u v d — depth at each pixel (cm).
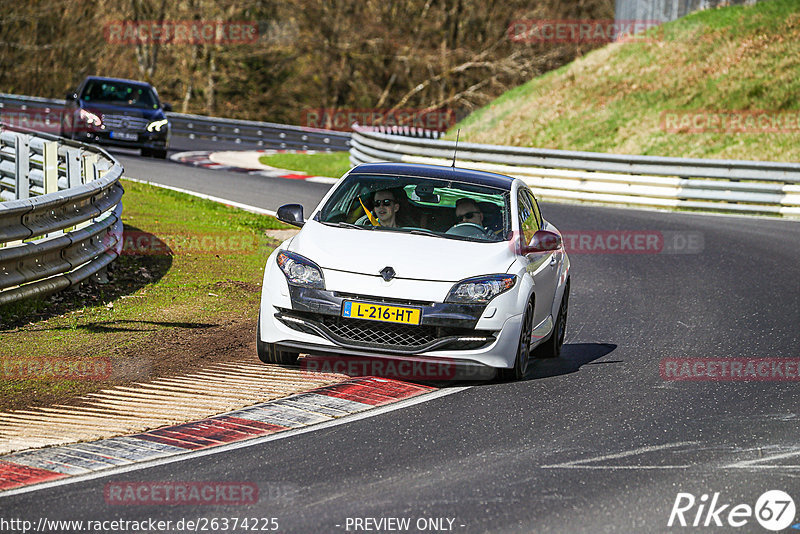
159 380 2681
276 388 2636
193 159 10131
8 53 18138
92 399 2481
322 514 1766
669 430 2388
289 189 7900
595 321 3859
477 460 2105
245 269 4538
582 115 12125
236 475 1969
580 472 2050
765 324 3862
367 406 2502
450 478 1983
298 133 13400
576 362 3147
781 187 7931
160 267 4416
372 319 2642
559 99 12694
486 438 2267
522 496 1892
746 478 2052
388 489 1908
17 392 2511
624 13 14238
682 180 8206
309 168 10344
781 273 5162
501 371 2752
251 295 3997
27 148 5197
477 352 2670
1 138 5969
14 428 2228
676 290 4594
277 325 2734
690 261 5488
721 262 5478
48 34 18638
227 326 3422
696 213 7862
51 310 3453
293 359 2880
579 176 8531
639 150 11081
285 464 2044
